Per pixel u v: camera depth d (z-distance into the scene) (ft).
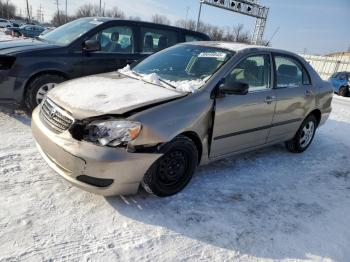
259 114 14.47
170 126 10.96
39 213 10.30
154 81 13.16
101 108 10.57
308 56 100.17
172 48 16.21
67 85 12.87
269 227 11.25
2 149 14.05
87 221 10.26
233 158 16.37
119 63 20.72
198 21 81.82
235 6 83.61
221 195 12.73
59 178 12.30
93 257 8.95
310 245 10.64
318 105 18.34
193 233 10.41
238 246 10.16
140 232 10.11
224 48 14.66
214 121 12.55
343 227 11.89
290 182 14.78
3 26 148.05
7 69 17.15
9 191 11.16
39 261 8.55
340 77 62.90
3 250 8.73
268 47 15.88
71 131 10.37
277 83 15.65
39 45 18.67
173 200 11.89
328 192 14.39
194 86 12.48
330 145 21.06
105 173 10.09
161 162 11.17
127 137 10.21
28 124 17.33
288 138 17.35
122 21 21.22
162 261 9.18
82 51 19.29
